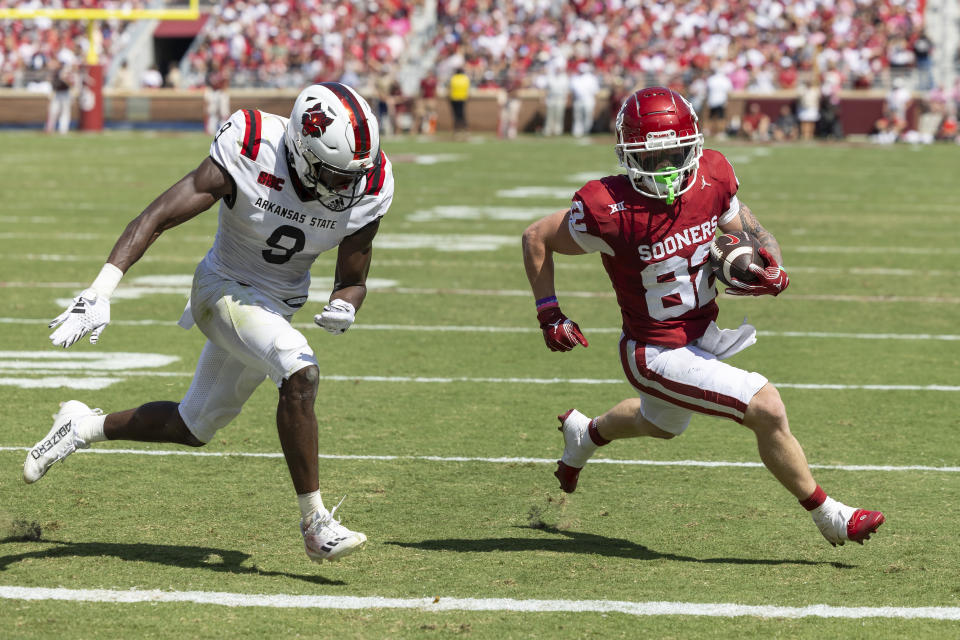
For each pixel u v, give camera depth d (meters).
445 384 26.92
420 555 16.27
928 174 80.00
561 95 121.50
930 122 117.00
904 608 14.32
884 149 103.56
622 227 15.59
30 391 25.53
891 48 121.62
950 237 51.72
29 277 39.78
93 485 19.34
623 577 15.41
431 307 36.25
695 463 21.08
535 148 101.88
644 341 16.08
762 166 85.06
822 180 75.38
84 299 13.84
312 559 15.12
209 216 58.16
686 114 15.34
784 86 119.94
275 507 18.39
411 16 137.25
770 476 20.30
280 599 14.45
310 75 128.25
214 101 119.94
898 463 20.98
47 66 136.25
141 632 13.34
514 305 36.69
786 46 124.38
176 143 102.56
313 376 14.84
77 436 16.48
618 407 17.28
